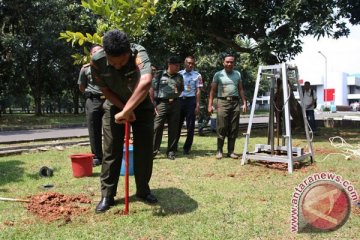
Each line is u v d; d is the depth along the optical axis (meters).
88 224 3.55
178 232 3.33
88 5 5.22
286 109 5.97
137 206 4.08
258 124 15.88
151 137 4.10
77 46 20.91
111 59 3.41
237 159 6.89
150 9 5.34
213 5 9.75
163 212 3.87
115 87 3.76
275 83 6.58
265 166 6.20
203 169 5.98
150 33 10.66
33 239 3.20
